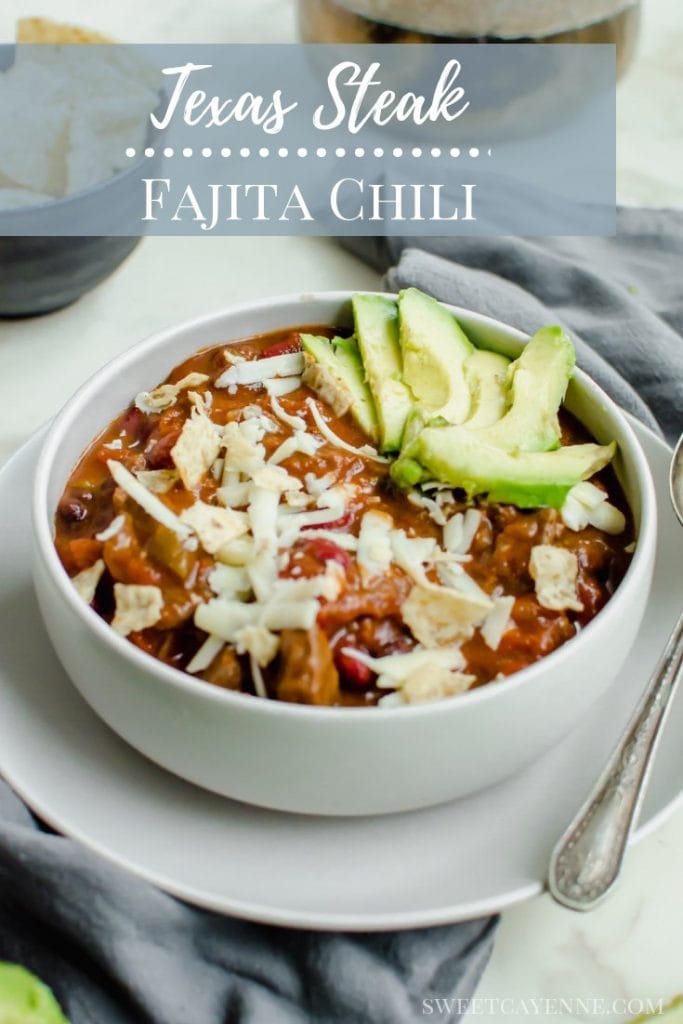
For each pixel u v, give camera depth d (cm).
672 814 43
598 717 46
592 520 46
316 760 41
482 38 62
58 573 43
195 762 42
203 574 43
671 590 49
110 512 45
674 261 63
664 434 56
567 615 44
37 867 42
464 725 41
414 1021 42
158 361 50
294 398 49
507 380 48
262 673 42
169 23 75
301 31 66
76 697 45
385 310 51
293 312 51
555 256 60
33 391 58
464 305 56
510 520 45
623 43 64
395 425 47
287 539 44
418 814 43
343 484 46
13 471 50
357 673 42
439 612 43
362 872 42
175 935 42
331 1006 42
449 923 41
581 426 49
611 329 58
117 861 42
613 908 45
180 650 43
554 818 43
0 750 44
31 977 42
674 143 70
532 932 45
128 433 49
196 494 46
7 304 59
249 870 42
